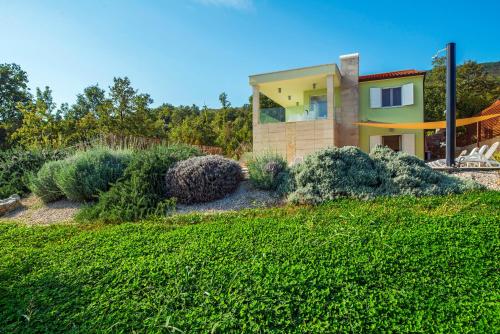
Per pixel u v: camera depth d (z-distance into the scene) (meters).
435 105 27.88
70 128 23.95
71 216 7.59
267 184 8.53
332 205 6.89
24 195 9.88
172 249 4.50
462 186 7.61
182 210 7.52
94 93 41.16
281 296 3.07
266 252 4.12
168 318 2.74
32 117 21.16
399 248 4.09
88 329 2.71
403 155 8.53
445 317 2.72
